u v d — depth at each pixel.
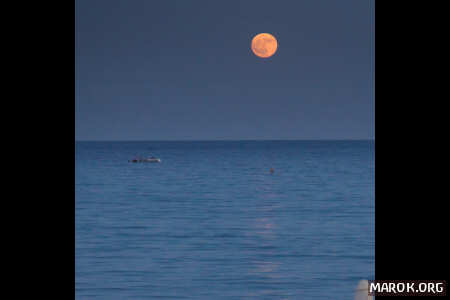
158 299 60.88
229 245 93.94
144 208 152.50
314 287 65.38
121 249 90.19
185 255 84.88
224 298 61.12
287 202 166.75
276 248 90.75
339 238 100.62
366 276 70.50
